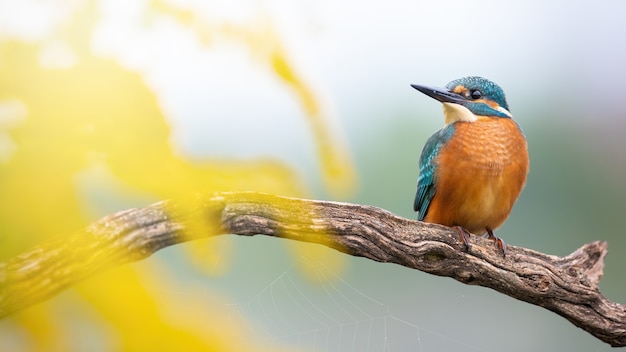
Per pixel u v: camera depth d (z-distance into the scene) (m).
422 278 6.89
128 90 0.90
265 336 1.08
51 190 0.86
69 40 0.90
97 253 1.14
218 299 0.88
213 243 0.91
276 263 4.53
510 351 6.74
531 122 8.04
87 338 0.83
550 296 4.58
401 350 6.32
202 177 0.90
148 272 0.86
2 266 0.85
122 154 0.88
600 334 4.69
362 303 6.04
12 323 0.84
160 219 2.19
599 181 7.68
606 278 7.38
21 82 0.87
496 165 5.54
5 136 0.86
